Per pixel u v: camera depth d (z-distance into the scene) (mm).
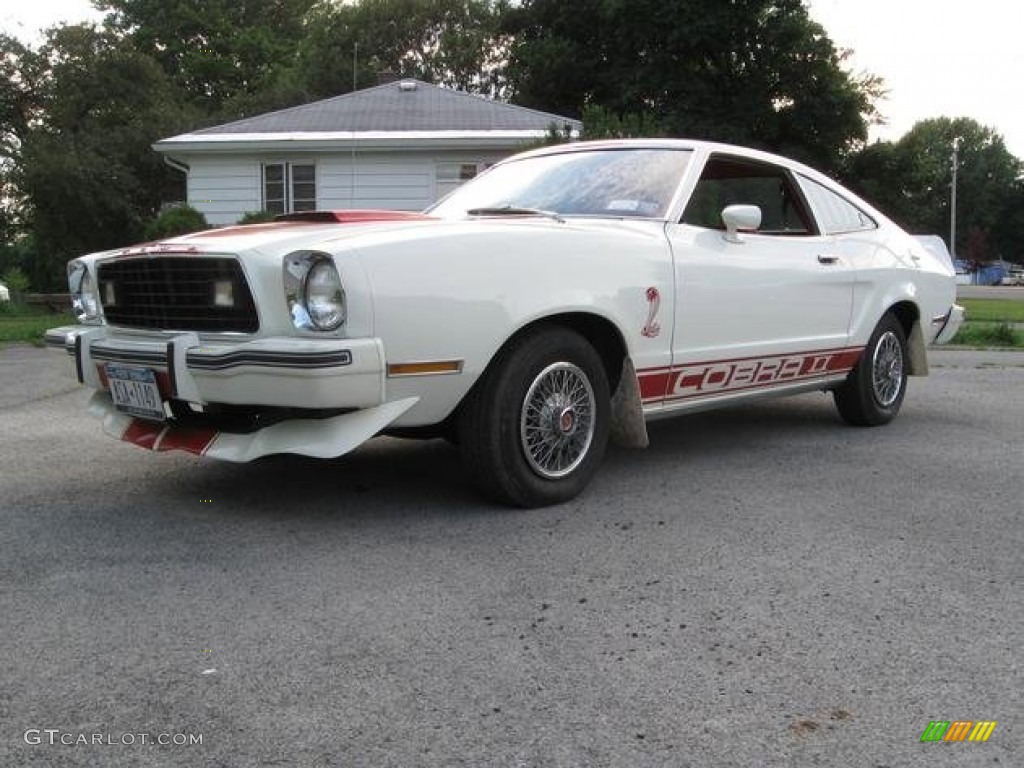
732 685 2504
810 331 5375
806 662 2639
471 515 4035
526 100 28672
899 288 6039
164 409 3934
